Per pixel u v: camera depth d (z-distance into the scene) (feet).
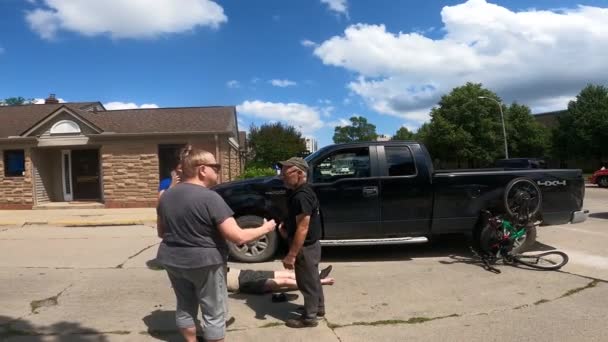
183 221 11.45
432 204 24.61
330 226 24.41
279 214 24.52
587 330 14.66
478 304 17.31
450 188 24.59
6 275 22.48
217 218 11.41
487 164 177.88
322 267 23.34
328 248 28.32
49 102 79.66
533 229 24.59
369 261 24.70
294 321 15.29
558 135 151.64
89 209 53.47
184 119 60.70
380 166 24.61
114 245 31.01
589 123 141.18
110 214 47.88
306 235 14.89
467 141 177.17
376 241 24.03
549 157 167.94
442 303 17.51
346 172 24.75
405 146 24.89
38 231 38.65
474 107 177.27
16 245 31.37
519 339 14.07
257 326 15.38
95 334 14.79
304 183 14.96
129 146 54.85
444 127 179.32
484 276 21.20
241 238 11.50
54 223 42.24
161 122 59.41
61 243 32.04
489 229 24.30
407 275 21.58
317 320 15.81
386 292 18.97
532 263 22.91
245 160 117.80
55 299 18.44
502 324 15.30
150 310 17.03
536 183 24.88
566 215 25.22
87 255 27.55
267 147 139.44
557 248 26.89
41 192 56.54
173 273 11.82
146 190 54.90
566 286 19.35
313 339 14.32
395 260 24.85
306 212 14.39
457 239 30.35
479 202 24.66
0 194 54.95
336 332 14.84
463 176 24.63
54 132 54.60
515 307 16.92
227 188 25.02
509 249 23.63
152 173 54.80
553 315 16.02
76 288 20.03
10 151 55.52
